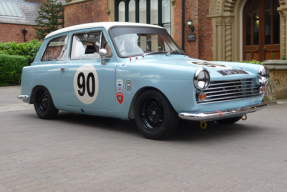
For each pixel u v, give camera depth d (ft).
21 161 12.38
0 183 10.15
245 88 16.19
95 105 18.01
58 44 20.89
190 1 46.29
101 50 16.81
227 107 15.39
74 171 11.19
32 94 22.36
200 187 9.65
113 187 9.72
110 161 12.30
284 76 31.96
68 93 19.44
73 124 19.98
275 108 25.68
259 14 43.11
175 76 14.37
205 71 13.99
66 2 65.72
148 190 9.46
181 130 17.99
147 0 52.95
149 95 15.46
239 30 44.73
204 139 15.79
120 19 57.06
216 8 44.57
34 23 130.82
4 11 125.29
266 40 42.83
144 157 12.78
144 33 18.65
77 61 19.17
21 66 54.60
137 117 16.12
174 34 48.47
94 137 16.39
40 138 16.19
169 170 11.20
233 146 14.40
